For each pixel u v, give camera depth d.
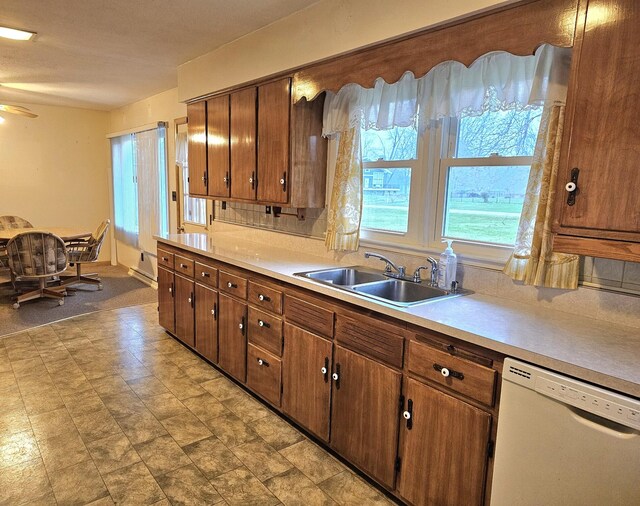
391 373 1.86
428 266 2.39
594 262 1.74
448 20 1.83
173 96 4.96
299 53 2.63
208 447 2.31
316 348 2.25
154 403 2.74
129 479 2.04
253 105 3.13
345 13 2.30
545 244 1.77
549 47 1.72
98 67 4.03
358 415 2.04
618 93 1.33
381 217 2.74
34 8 2.63
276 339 2.53
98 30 3.02
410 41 2.02
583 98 1.41
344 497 1.97
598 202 1.40
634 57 1.29
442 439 1.68
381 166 2.69
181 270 3.55
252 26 2.90
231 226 4.13
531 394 1.36
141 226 6.01
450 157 2.32
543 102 1.77
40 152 6.32
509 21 1.67
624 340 1.50
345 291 2.07
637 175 1.31
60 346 3.64
